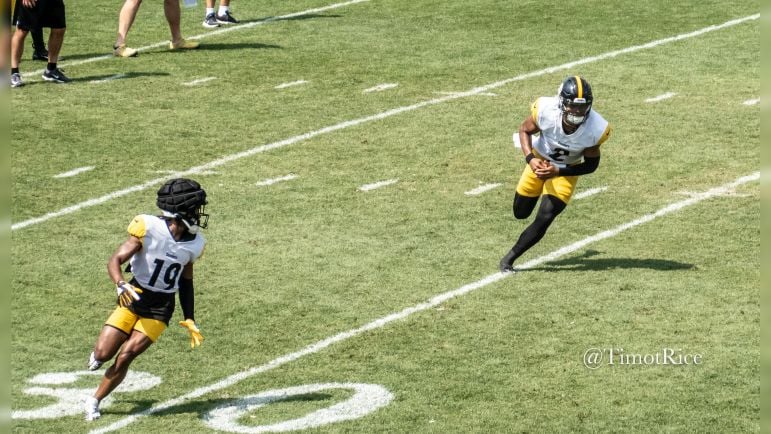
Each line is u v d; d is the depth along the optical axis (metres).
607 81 47.47
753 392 23.95
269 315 28.31
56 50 46.88
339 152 40.19
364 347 26.50
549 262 31.33
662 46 52.19
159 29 55.94
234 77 48.41
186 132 42.06
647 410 23.30
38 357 26.20
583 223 34.03
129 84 47.34
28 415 23.52
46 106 44.53
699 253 31.62
